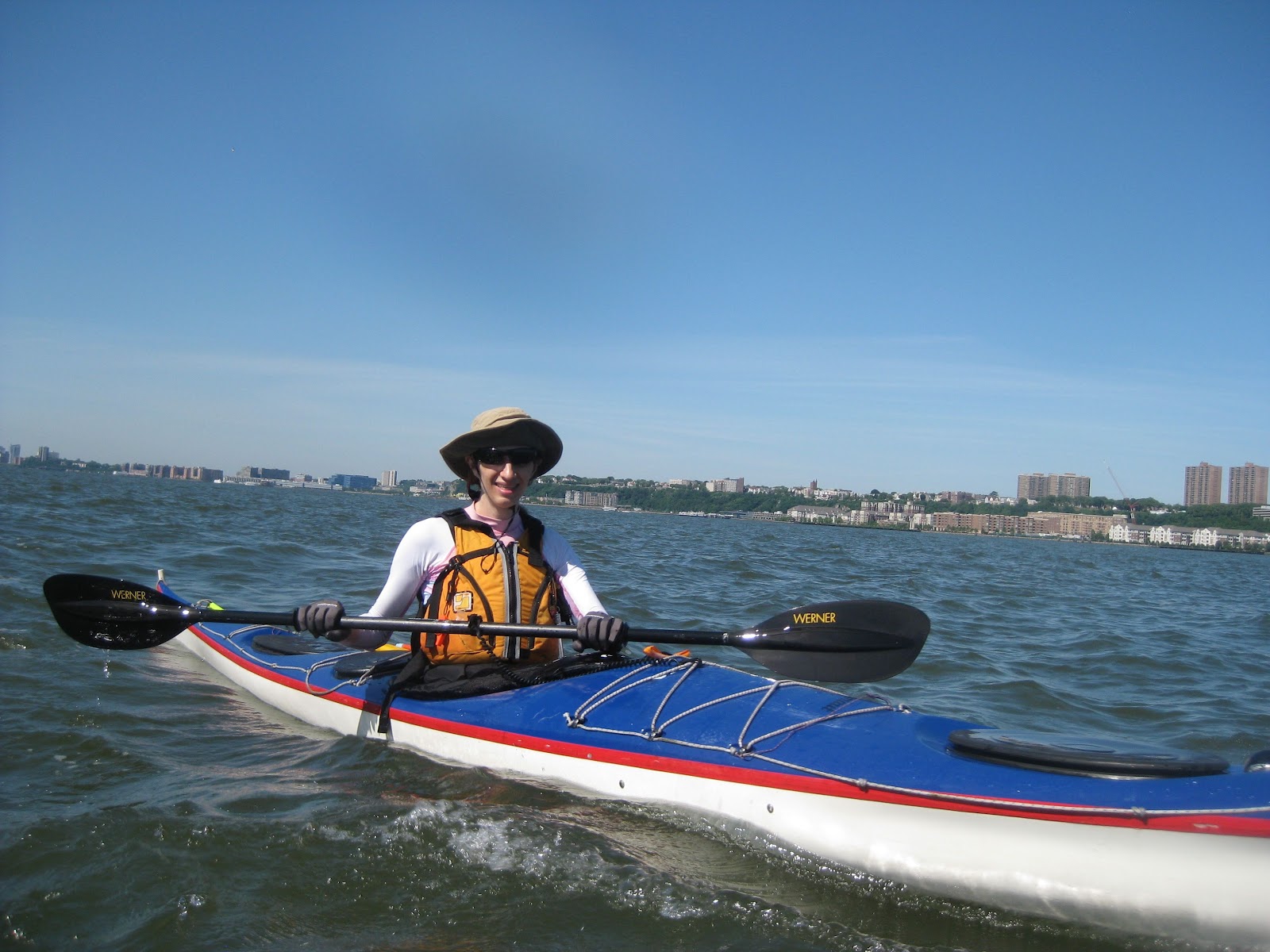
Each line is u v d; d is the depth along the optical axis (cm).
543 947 250
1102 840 259
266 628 572
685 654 405
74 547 1084
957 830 280
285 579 985
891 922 271
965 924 271
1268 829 236
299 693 458
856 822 296
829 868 298
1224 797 245
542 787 360
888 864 289
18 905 257
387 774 373
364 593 897
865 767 302
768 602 999
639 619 822
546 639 409
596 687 381
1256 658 819
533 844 307
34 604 672
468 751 382
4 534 1138
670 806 336
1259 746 499
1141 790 258
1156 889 252
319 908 266
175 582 905
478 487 394
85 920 253
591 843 311
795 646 370
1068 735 311
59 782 348
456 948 248
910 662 361
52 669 512
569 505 10956
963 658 719
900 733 323
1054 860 265
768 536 3631
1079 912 262
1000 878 272
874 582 1441
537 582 389
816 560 1972
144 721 437
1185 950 250
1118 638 902
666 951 251
